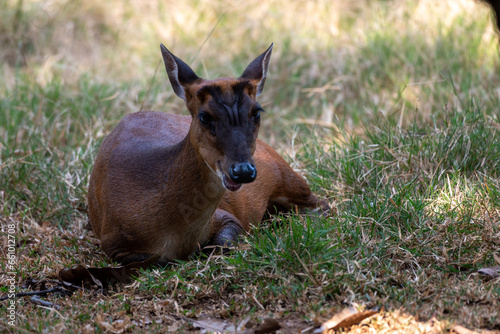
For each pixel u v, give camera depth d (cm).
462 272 780
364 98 1450
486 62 1472
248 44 1783
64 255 915
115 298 776
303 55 1662
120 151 873
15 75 1606
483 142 1064
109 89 1499
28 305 768
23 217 1039
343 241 827
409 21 1712
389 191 962
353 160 1091
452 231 852
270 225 915
